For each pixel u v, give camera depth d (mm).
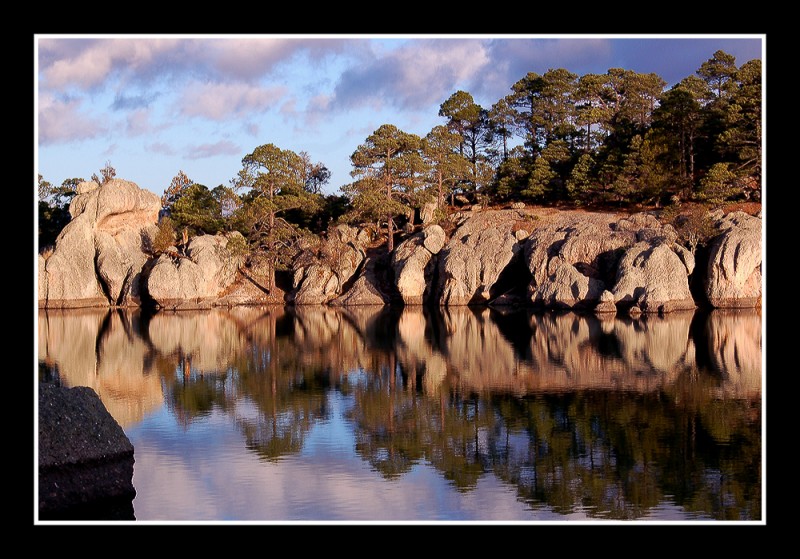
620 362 37562
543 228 72938
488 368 37344
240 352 44438
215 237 82000
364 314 69125
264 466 21547
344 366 39094
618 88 98250
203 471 21094
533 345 44469
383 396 31234
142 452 23109
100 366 39406
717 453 21953
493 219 84062
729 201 75688
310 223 97125
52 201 90375
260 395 31750
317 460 22188
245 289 81562
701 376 33500
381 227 93438
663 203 85312
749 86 74375
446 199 102938
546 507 18000
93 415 18703
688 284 63625
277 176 85312
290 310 74875
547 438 24078
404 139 87312
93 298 77062
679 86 86562
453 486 19672
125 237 79375
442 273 75375
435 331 53406
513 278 74250
